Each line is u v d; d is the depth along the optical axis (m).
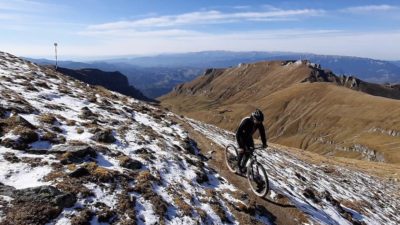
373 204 30.02
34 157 12.14
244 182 17.94
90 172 12.09
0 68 25.09
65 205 9.97
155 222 11.12
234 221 13.71
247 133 15.06
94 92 29.47
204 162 19.34
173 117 32.62
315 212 18.81
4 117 14.53
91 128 16.86
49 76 29.42
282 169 27.39
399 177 60.66
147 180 13.22
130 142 17.17
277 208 16.56
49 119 16.02
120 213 10.75
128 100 32.78
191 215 12.45
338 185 31.89
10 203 9.30
